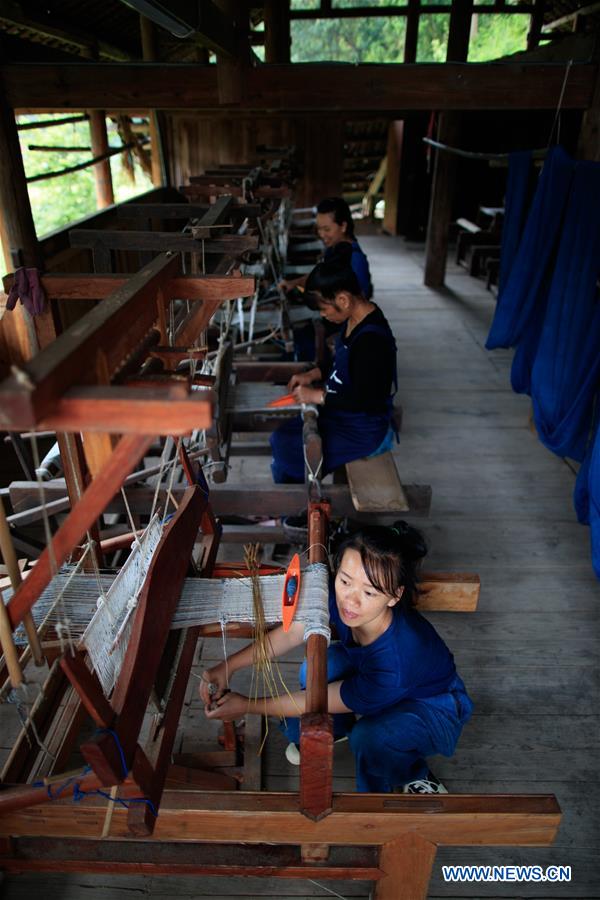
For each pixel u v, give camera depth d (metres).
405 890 1.52
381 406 2.54
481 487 3.58
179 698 1.41
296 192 8.88
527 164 3.72
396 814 1.33
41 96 3.57
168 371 1.20
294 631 1.70
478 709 2.23
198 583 1.69
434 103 3.54
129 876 1.75
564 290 3.16
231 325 3.48
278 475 2.93
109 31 6.30
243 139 8.46
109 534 2.55
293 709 1.64
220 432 2.44
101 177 6.44
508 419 4.39
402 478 3.66
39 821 1.32
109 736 1.02
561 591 2.81
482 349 5.62
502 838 1.39
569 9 7.04
